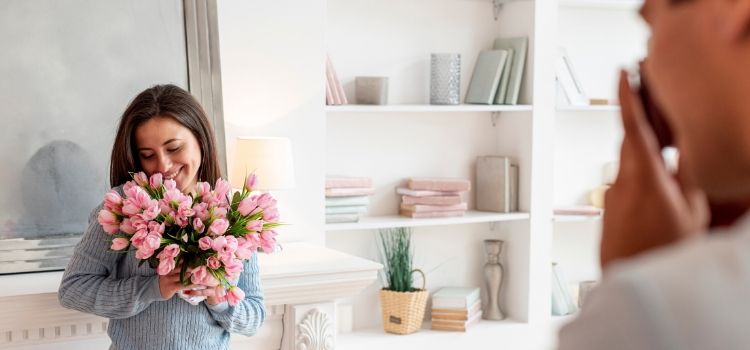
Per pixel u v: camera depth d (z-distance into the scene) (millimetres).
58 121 2895
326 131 4008
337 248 4051
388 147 4141
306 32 3529
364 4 4039
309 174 3574
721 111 549
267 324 3076
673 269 509
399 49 4121
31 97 2859
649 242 588
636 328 502
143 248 2234
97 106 2957
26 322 2621
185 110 2498
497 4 4289
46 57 2887
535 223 4199
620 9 4578
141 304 2344
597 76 4570
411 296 3975
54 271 2854
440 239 4289
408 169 4188
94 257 2406
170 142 2467
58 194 2879
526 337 4137
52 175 2875
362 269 3078
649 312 500
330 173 4031
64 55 2912
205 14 3148
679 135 578
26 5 2861
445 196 4027
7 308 2580
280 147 3283
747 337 485
